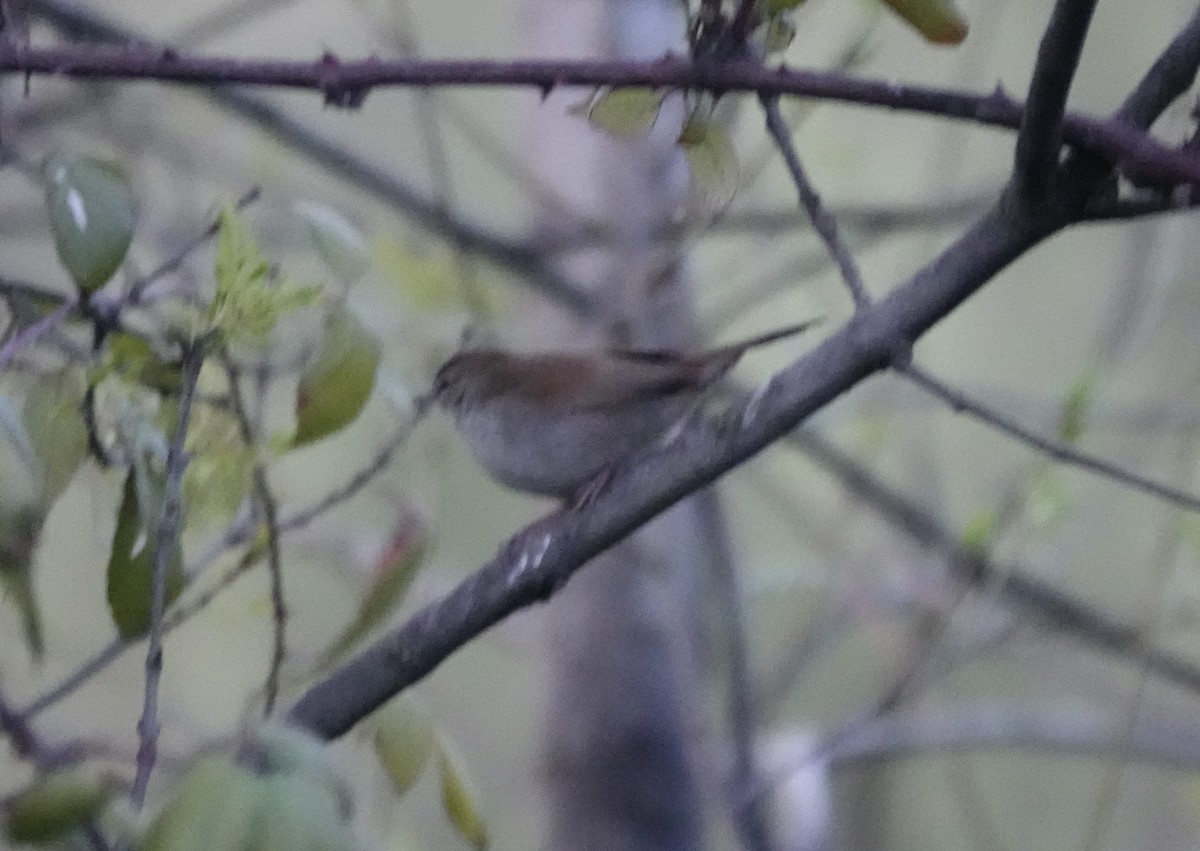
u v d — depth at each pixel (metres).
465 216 8.77
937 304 4.50
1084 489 9.56
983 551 7.83
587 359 6.18
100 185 4.04
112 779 3.53
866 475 9.41
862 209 8.98
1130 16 11.52
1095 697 12.21
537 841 9.34
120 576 4.16
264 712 4.27
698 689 8.94
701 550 9.22
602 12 8.99
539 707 9.10
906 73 11.27
